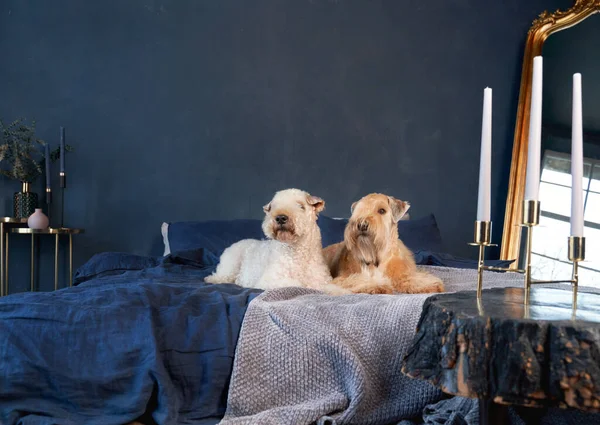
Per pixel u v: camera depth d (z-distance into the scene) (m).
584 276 4.40
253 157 4.33
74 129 4.11
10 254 3.98
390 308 1.93
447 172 4.66
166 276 3.02
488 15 4.79
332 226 3.71
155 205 4.20
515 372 1.11
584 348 1.08
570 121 4.63
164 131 4.22
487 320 1.16
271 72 4.38
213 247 3.63
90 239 4.11
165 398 1.78
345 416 1.73
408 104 4.61
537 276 4.53
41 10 4.09
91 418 1.75
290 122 4.39
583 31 4.64
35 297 2.04
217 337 1.88
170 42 4.24
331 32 4.48
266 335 1.88
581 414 1.59
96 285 2.66
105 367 1.80
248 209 4.32
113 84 4.16
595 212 4.45
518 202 4.62
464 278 2.98
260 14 4.37
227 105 4.31
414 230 3.81
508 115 4.82
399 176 4.57
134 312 1.90
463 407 1.68
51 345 1.82
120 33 4.18
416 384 1.82
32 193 3.92
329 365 1.83
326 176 4.44
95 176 4.13
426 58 4.65
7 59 4.04
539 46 4.74
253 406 1.80
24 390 1.78
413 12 4.64
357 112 4.51
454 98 4.70
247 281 3.01
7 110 4.03
